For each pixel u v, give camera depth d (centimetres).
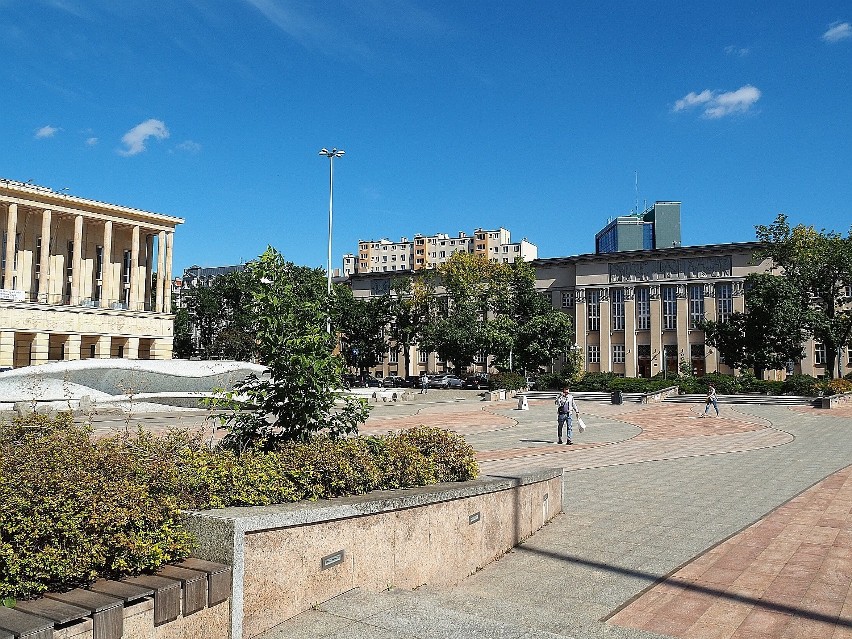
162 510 488
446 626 506
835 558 837
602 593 704
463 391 5256
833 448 2088
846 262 5197
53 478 445
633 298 7456
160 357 6531
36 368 3281
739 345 5659
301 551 540
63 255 6562
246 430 743
